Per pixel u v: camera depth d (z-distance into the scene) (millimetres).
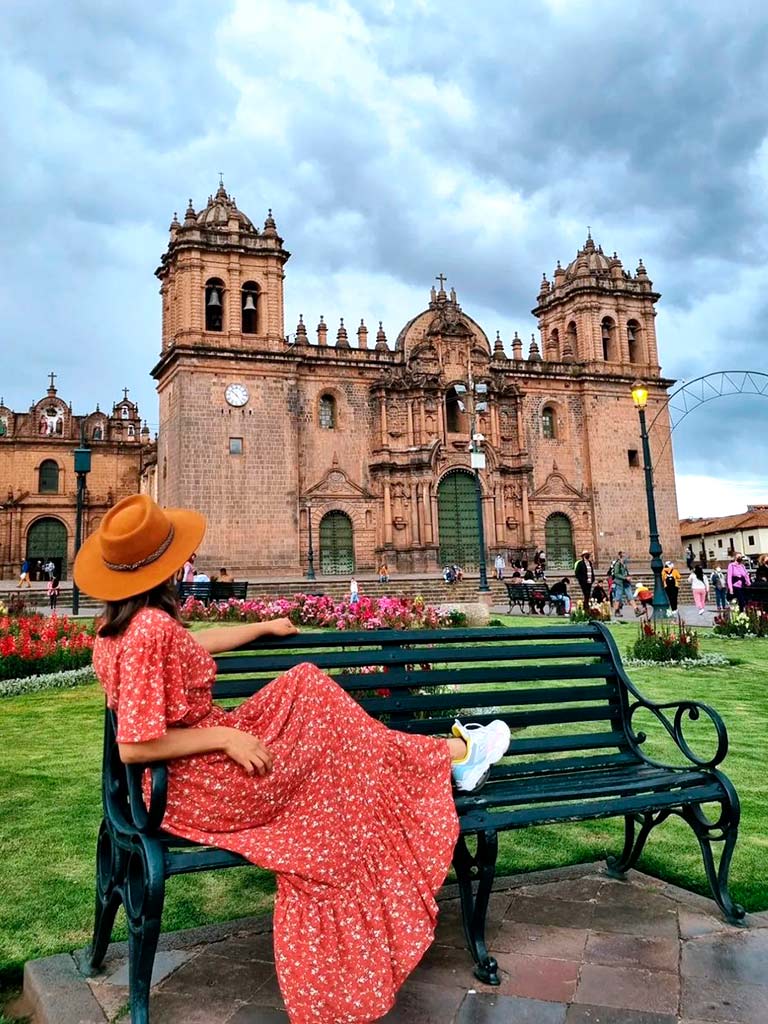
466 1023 3635
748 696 12227
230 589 32438
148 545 3908
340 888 3609
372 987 3383
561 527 53438
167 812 3789
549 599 32281
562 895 5047
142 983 3414
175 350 43875
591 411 54312
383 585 41594
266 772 3752
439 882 3791
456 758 4547
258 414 45375
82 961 4250
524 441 52812
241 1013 3750
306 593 39375
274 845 3627
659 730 9891
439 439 50156
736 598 26328
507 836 6188
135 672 3625
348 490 48281
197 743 3682
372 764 3984
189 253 45406
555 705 11805
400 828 3914
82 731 10000
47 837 6129
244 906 4984
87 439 69250
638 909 4816
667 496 55406
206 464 43906
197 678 3871
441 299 53562
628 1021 3639
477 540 50844
